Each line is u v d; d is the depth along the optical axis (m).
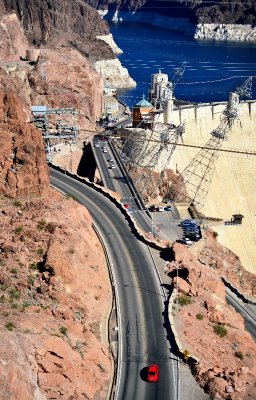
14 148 115.06
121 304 103.75
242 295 138.00
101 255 118.62
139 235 131.50
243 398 82.62
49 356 73.25
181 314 101.31
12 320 77.50
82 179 165.88
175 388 83.75
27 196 115.12
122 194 177.38
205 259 153.12
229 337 100.12
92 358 82.19
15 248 97.12
